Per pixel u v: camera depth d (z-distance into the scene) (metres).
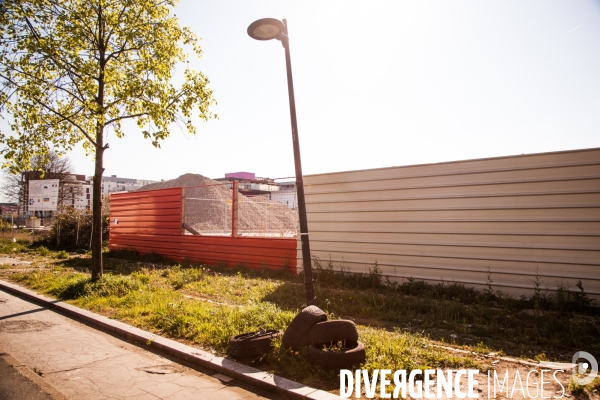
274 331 5.81
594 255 7.81
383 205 10.80
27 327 7.14
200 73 10.50
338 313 7.71
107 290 9.39
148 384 4.71
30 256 17.73
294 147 6.72
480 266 9.13
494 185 9.05
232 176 65.44
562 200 8.20
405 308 7.88
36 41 9.06
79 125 10.60
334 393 4.30
